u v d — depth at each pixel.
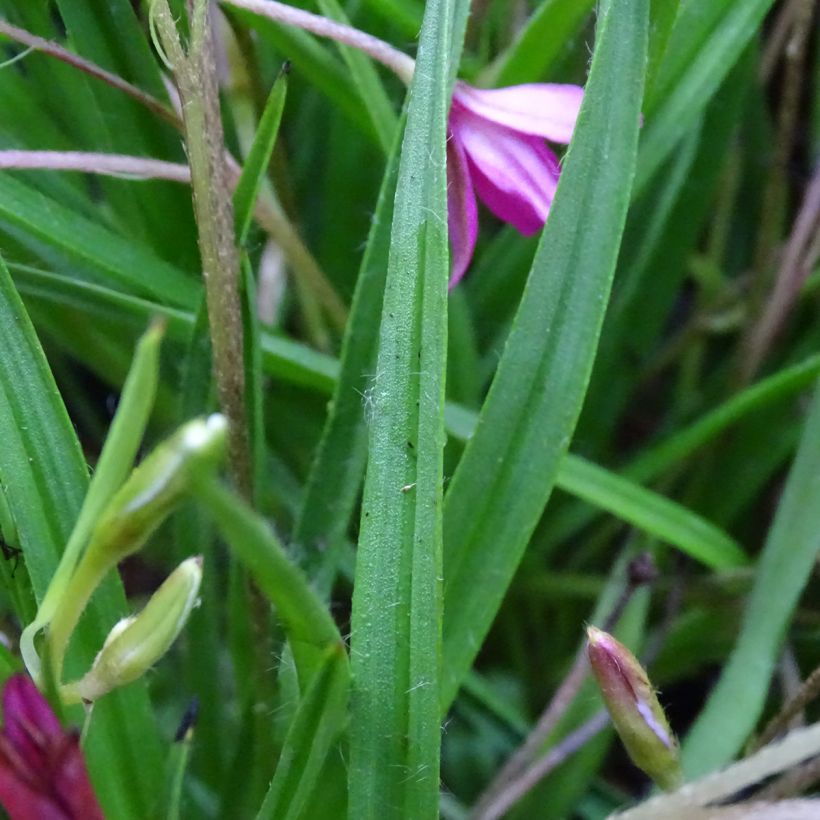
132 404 0.06
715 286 0.18
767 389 0.14
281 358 0.14
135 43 0.13
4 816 0.08
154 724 0.11
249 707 0.12
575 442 0.17
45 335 0.17
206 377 0.12
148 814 0.11
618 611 0.13
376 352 0.12
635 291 0.17
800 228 0.16
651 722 0.09
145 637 0.07
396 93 0.16
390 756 0.09
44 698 0.07
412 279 0.09
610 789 0.15
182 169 0.12
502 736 0.15
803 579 0.13
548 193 0.12
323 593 0.12
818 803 0.08
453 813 0.14
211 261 0.09
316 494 0.12
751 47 0.15
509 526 0.10
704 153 0.16
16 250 0.14
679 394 0.18
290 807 0.09
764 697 0.13
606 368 0.17
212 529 0.13
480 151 0.12
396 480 0.09
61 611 0.07
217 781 0.14
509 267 0.16
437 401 0.09
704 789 0.08
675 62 0.13
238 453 0.10
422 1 0.14
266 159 0.11
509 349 0.10
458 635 0.10
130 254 0.13
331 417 0.12
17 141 0.15
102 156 0.12
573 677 0.13
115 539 0.07
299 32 0.14
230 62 0.14
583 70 0.16
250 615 0.11
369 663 0.09
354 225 0.17
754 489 0.17
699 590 0.15
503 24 0.16
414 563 0.09
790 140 0.16
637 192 0.14
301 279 0.15
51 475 0.10
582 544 0.18
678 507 0.14
